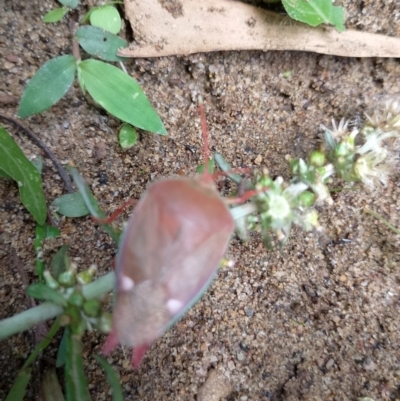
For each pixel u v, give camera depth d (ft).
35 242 0.17
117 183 0.19
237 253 0.19
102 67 0.18
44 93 0.17
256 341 0.18
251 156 0.20
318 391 0.17
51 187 0.18
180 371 0.17
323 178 0.15
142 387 0.17
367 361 0.17
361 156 0.16
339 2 0.19
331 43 0.19
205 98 0.21
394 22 0.20
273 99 0.21
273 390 0.17
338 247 0.19
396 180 0.20
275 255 0.19
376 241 0.19
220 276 0.19
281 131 0.21
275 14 0.19
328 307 0.18
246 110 0.21
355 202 0.20
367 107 0.21
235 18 0.19
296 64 0.20
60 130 0.19
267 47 0.19
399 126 0.17
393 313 0.18
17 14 0.18
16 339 0.16
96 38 0.18
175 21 0.18
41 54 0.19
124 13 0.19
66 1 0.18
